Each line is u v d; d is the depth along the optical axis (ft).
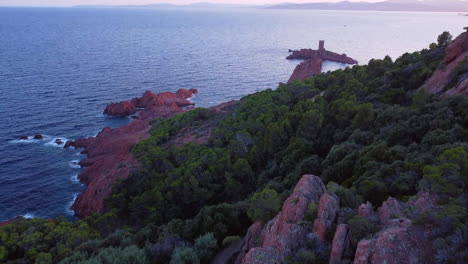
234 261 98.07
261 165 182.29
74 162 252.01
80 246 109.70
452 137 95.14
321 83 268.00
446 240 54.90
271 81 512.63
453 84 144.15
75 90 421.59
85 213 190.49
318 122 170.71
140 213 156.46
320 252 67.21
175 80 499.92
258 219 98.17
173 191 160.66
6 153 257.55
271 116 210.38
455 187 66.80
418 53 217.15
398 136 116.98
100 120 335.88
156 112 350.64
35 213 195.52
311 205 78.38
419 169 83.15
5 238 122.72
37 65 547.90
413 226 59.11
